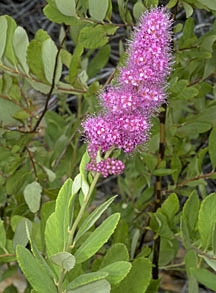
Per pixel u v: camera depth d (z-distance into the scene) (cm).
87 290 21
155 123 37
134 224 48
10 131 38
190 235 28
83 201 23
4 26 32
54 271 24
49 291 22
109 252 28
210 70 38
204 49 35
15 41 33
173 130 42
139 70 22
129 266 22
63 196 23
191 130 41
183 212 27
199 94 43
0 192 44
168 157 46
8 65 35
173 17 32
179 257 60
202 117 40
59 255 20
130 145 22
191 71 40
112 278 22
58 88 35
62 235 23
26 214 43
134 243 39
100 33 31
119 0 30
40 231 31
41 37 34
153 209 39
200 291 54
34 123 46
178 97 36
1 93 39
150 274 28
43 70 34
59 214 23
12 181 43
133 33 24
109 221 22
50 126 49
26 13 72
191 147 47
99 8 29
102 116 23
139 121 22
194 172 38
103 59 44
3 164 44
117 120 22
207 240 25
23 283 59
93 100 42
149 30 22
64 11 29
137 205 47
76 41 41
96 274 21
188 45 35
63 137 44
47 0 29
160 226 34
